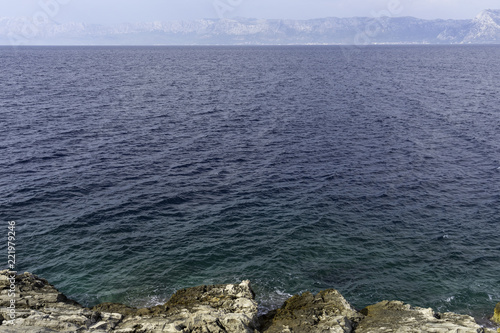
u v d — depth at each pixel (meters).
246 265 24.91
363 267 24.92
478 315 20.88
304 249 26.72
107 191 34.91
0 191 33.62
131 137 51.56
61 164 40.88
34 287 20.47
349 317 19.19
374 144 50.56
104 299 21.52
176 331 16.66
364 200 34.34
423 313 19.42
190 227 29.25
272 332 17.81
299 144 50.34
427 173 40.72
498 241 27.98
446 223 30.47
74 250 25.80
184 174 39.62
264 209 32.38
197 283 23.16
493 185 37.69
